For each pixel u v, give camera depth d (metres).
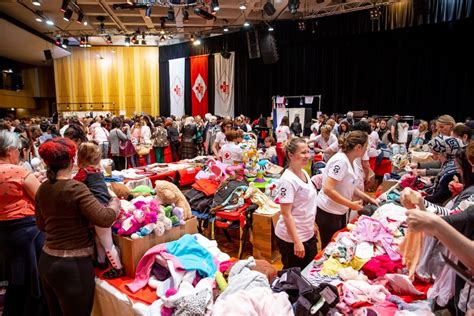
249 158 4.41
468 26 8.20
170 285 1.96
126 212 2.25
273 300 1.53
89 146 2.11
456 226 1.23
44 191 1.83
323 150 5.72
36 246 2.30
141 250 2.16
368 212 2.68
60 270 1.80
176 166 5.22
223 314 1.46
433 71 8.98
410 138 7.85
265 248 3.54
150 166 5.21
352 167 2.46
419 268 1.72
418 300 1.60
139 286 2.01
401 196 1.60
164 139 8.68
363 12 9.44
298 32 10.93
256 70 12.59
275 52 10.23
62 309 1.88
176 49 14.14
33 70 16.86
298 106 11.84
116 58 14.80
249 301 1.51
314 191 2.32
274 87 12.41
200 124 9.83
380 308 1.53
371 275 1.86
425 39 9.04
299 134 9.91
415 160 4.64
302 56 11.61
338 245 2.02
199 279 2.02
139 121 9.09
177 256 2.10
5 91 14.48
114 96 14.95
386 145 6.87
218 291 1.91
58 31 11.88
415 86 9.37
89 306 1.92
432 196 2.43
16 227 2.21
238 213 3.54
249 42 10.56
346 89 10.77
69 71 14.72
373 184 5.89
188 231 2.51
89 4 9.64
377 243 2.03
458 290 1.26
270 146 6.45
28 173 2.27
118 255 2.16
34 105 17.20
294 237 2.13
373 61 10.13
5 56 13.99
